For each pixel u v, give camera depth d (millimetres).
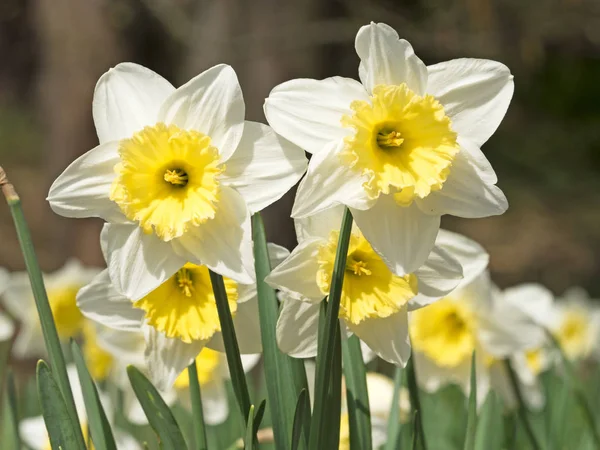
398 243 651
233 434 927
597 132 3527
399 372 771
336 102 657
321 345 657
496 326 859
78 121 2607
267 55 2258
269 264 684
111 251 661
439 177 648
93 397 693
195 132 659
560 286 3396
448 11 2414
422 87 663
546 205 3701
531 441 799
